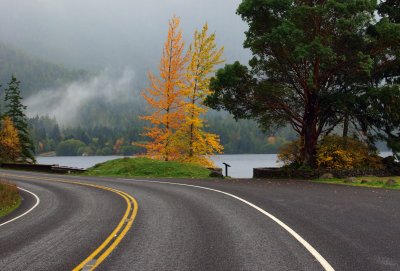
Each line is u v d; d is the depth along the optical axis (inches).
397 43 1014.4
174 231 388.8
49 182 1103.0
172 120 1473.9
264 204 554.3
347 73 1069.8
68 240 369.7
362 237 343.9
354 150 1096.8
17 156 2449.6
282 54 1081.4
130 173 1307.8
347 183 864.9
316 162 1102.4
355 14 981.8
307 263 272.7
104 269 272.2
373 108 1056.2
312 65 1083.3
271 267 265.7
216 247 321.4
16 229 450.6
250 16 1110.4
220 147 1485.0
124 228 413.7
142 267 273.1
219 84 1120.8
